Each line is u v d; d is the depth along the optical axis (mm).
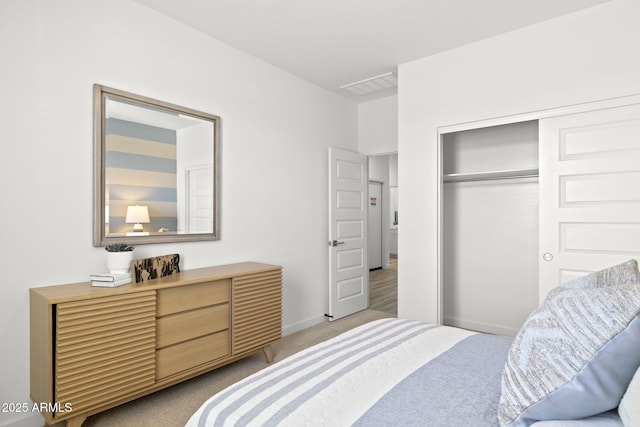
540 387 848
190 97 2771
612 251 2492
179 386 2430
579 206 2615
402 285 3484
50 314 1704
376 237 8000
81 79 2178
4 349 1894
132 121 2422
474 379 1174
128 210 2385
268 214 3412
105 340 1869
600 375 795
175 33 2678
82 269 2168
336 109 4285
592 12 2543
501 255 3496
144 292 2031
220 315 2482
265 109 3393
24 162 1962
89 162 2207
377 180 7883
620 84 2441
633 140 2410
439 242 3262
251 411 1008
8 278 1907
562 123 2674
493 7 2553
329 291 4047
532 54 2791
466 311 3715
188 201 2738
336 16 2656
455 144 3803
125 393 1950
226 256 3025
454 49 3178
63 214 2098
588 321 830
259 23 2738
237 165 3127
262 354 3035
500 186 3502
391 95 4355
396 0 2461
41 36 2021
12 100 1922
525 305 3354
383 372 1225
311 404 1019
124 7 2385
